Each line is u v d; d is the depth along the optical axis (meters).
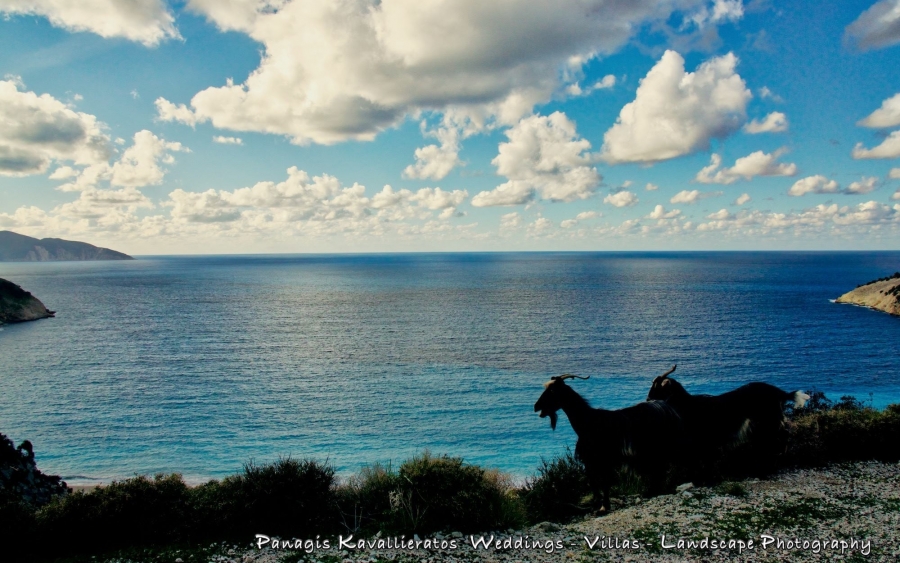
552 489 10.09
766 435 9.70
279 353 75.69
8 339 90.75
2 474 11.41
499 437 38.53
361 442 38.19
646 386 52.59
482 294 167.12
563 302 139.12
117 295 175.50
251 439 39.41
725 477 9.80
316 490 8.29
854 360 64.56
